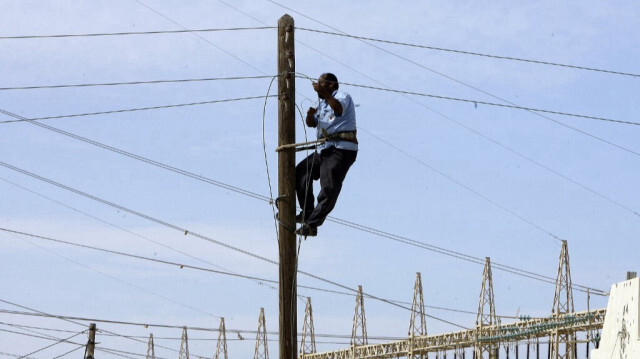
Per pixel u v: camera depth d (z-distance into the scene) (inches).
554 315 2329.0
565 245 2361.0
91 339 1472.7
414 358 2797.7
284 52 527.8
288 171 521.3
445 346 2662.4
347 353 3161.9
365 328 3159.5
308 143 513.0
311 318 3420.3
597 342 2190.0
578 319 2196.1
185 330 3486.7
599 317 2167.8
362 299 3184.1
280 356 511.2
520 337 2410.2
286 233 518.6
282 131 522.9
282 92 524.7
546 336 2357.3
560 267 2353.6
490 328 2524.6
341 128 510.6
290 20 530.6
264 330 3523.6
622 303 659.4
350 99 512.1
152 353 3437.5
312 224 512.4
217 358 3484.3
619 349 651.5
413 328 2812.5
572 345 2333.9
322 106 517.7
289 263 517.0
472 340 2556.6
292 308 514.6
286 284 516.1
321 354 3292.3
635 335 633.6
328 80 516.1
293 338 512.7
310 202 527.8
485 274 2556.6
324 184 510.0
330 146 512.4
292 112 524.4
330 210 512.1
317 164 524.7
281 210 520.4
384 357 2974.9
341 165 510.0
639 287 640.4
